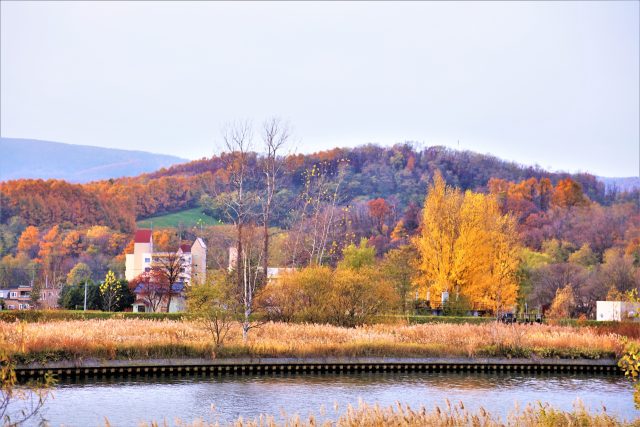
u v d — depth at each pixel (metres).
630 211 161.25
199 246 118.62
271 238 96.00
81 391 44.50
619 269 108.00
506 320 79.38
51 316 69.12
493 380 53.12
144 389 45.69
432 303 81.81
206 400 42.97
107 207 182.50
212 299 62.56
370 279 70.81
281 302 68.88
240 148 79.56
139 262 131.25
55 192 178.00
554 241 135.25
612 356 58.41
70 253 162.88
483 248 81.19
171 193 196.62
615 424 32.28
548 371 57.41
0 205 172.00
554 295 105.88
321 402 43.09
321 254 87.38
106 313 72.25
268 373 52.78
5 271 147.38
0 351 26.28
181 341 53.25
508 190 177.62
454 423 31.80
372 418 30.55
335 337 58.19
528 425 31.52
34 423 36.06
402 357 55.91
